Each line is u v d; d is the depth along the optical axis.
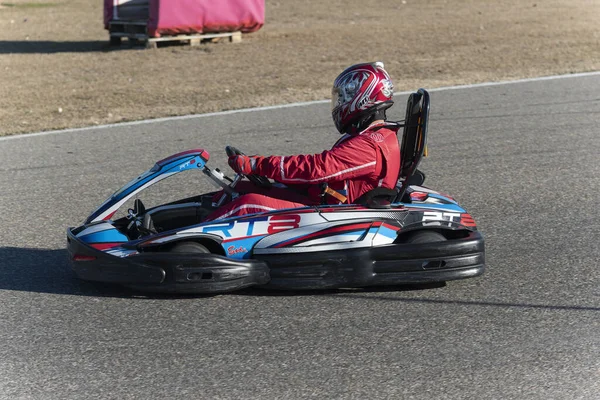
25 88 42.38
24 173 27.06
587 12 72.81
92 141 31.36
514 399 12.23
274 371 13.22
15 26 72.06
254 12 57.75
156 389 12.68
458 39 56.97
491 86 41.00
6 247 19.98
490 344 14.16
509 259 18.70
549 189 24.52
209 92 40.44
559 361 13.48
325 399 12.27
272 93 40.00
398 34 59.97
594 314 15.48
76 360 13.73
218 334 14.69
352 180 17.02
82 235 16.67
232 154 16.64
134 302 16.20
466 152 28.88
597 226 21.11
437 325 14.99
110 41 58.22
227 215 16.75
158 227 17.83
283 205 16.89
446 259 16.42
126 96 39.88
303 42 56.62
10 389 12.73
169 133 32.38
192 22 55.34
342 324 15.08
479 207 22.89
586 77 42.84
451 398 12.27
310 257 16.12
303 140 30.72
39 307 16.06
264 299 16.31
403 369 13.23
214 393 12.52
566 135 31.03
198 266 15.80
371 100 16.80
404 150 17.45
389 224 16.62
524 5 79.81
